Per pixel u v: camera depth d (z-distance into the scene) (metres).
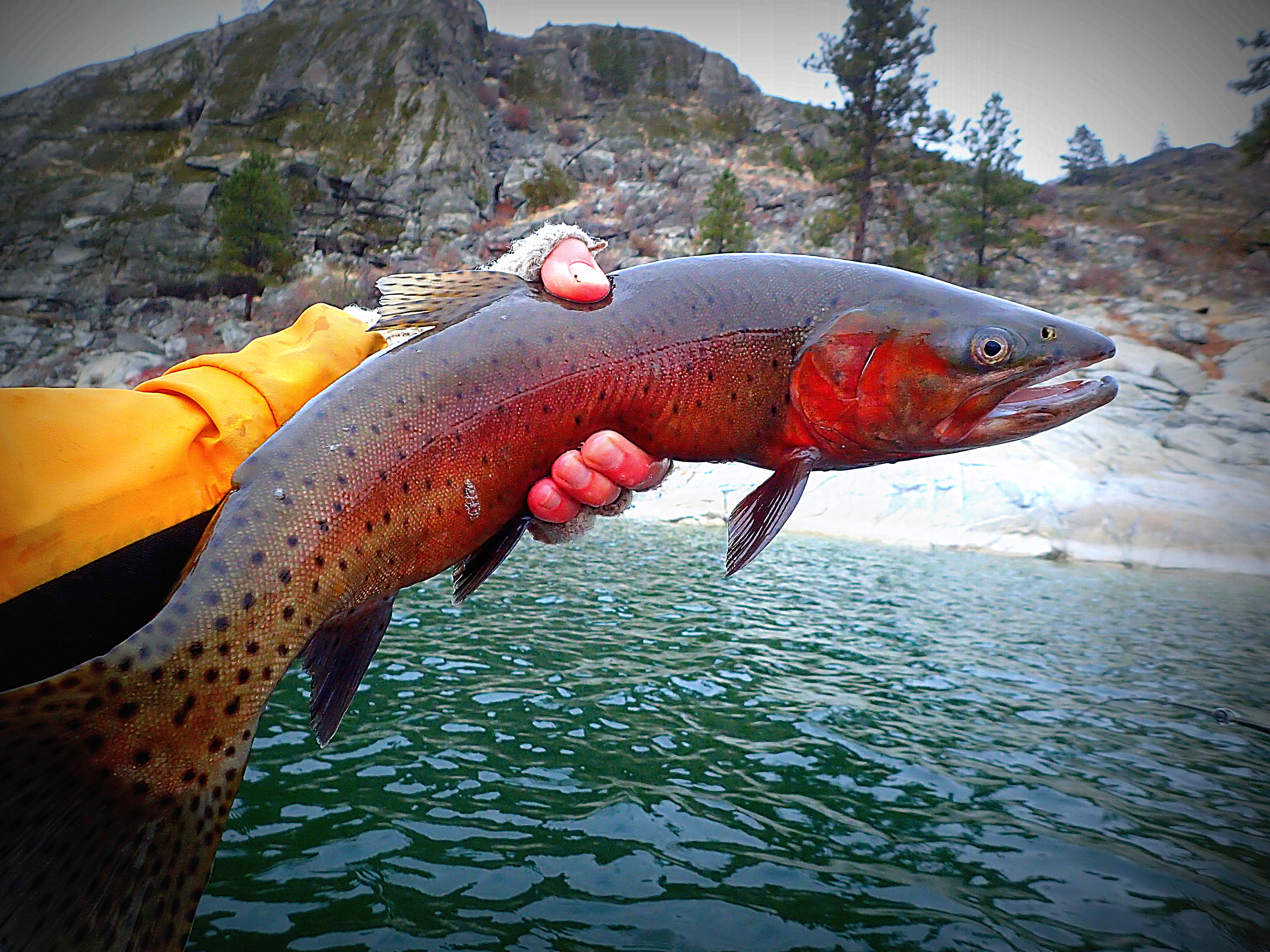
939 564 3.01
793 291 0.39
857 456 0.40
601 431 0.37
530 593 2.15
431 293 0.37
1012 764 1.10
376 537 0.33
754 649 1.66
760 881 0.75
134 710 0.29
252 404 0.35
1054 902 0.74
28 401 0.31
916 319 0.38
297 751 1.05
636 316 0.38
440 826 0.84
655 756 1.07
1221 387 4.83
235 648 0.30
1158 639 1.95
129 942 0.27
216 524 0.31
